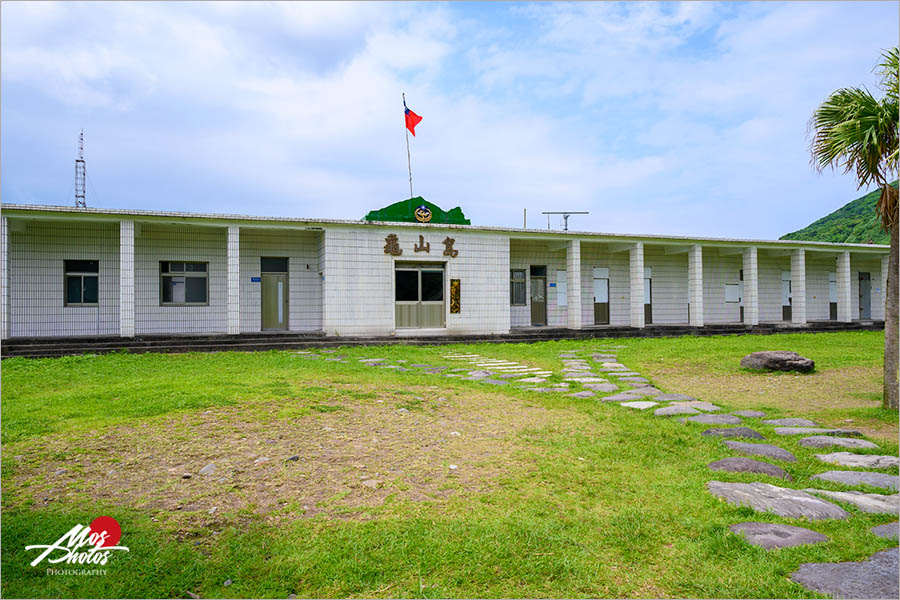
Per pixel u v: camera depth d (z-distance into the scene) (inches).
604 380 400.2
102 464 186.4
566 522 148.9
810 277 982.4
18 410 257.4
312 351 558.3
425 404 297.6
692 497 166.6
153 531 138.7
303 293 664.4
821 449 220.8
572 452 211.8
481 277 705.6
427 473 185.6
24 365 429.7
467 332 695.7
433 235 681.0
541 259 802.8
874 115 294.0
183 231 618.5
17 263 557.9
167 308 611.8
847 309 920.3
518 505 159.8
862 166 313.7
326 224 627.8
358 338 615.2
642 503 162.6
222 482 172.9
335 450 207.6
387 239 657.0
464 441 226.7
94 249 587.8
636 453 210.8
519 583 120.3
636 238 781.3
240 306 639.1
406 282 679.1
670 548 136.2
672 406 300.0
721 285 901.8
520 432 242.7
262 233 650.8
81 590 115.1
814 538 138.6
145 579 119.3
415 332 667.4
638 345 629.9
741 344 626.8
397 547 132.9
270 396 291.3
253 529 141.3
